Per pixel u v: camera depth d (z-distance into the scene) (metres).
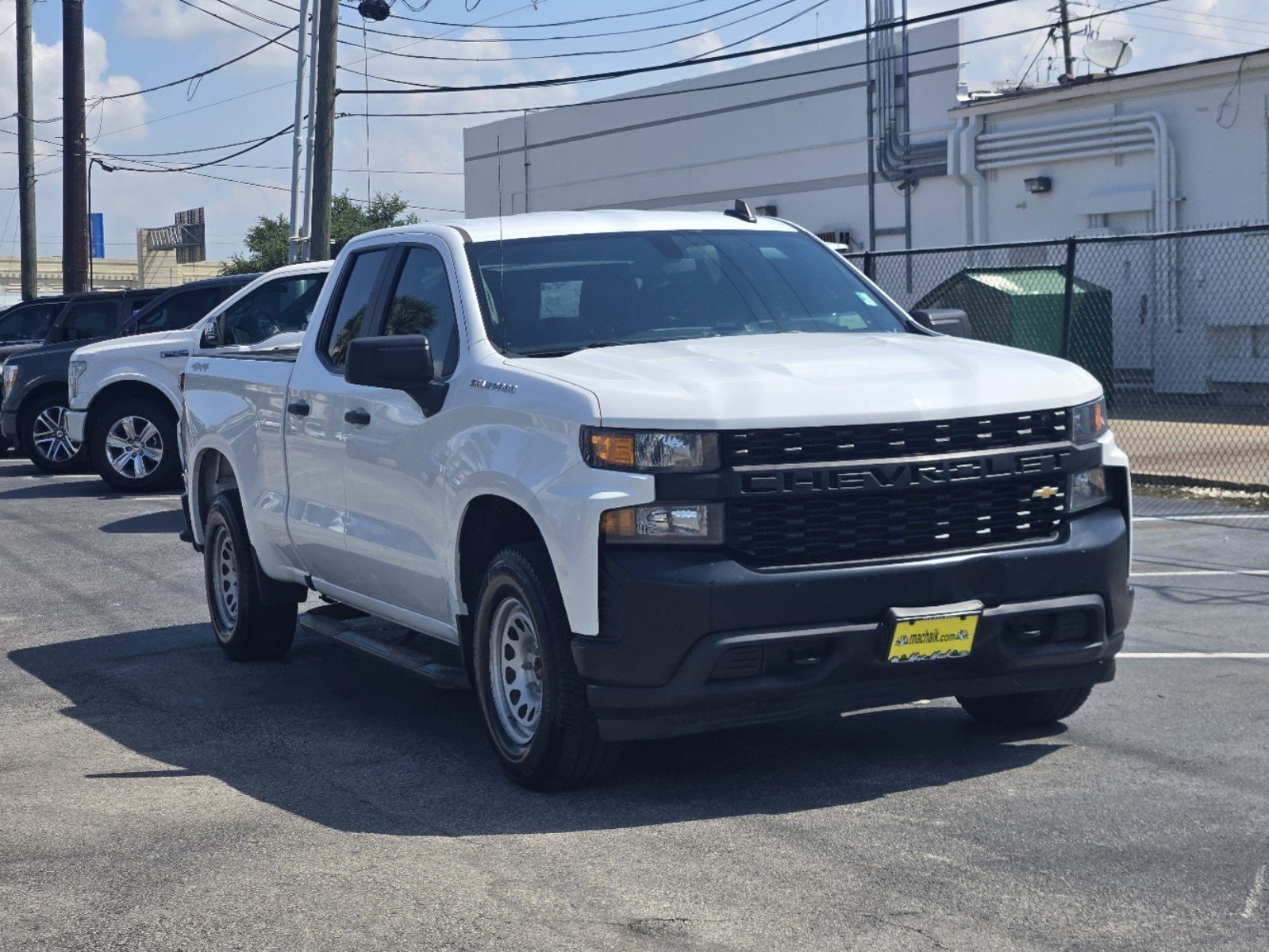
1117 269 24.02
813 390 5.02
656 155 34.22
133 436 16.52
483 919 4.20
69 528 13.68
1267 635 7.78
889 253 16.31
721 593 4.83
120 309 19.52
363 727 6.59
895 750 5.79
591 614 4.96
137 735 6.58
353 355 5.75
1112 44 24.25
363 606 6.86
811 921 4.07
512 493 5.27
